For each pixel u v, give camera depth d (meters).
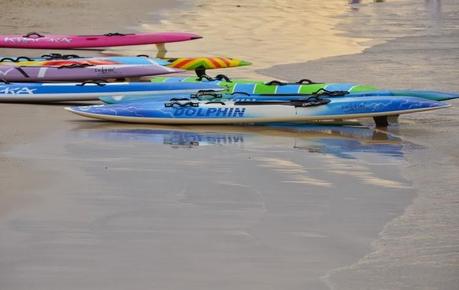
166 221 21.53
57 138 30.17
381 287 17.73
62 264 18.67
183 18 70.88
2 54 50.12
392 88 41.12
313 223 21.62
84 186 24.30
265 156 28.45
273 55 52.16
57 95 36.56
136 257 19.14
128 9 75.94
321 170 26.81
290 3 86.12
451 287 17.77
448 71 46.06
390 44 57.34
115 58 42.78
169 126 32.91
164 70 41.06
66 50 52.22
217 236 20.53
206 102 33.53
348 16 76.12
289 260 19.09
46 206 22.44
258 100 34.09
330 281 17.97
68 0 80.12
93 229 20.83
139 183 24.78
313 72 45.78
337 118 33.50
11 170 25.75
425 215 22.44
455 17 75.25
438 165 27.78
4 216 21.59
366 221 21.88
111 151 28.53
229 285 17.72
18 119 33.44
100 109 33.03
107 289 17.45
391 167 27.39
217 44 56.81
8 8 73.12
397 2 89.56
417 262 19.08
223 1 85.81
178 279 18.00
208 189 24.38
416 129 33.34
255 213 22.34
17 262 18.75
